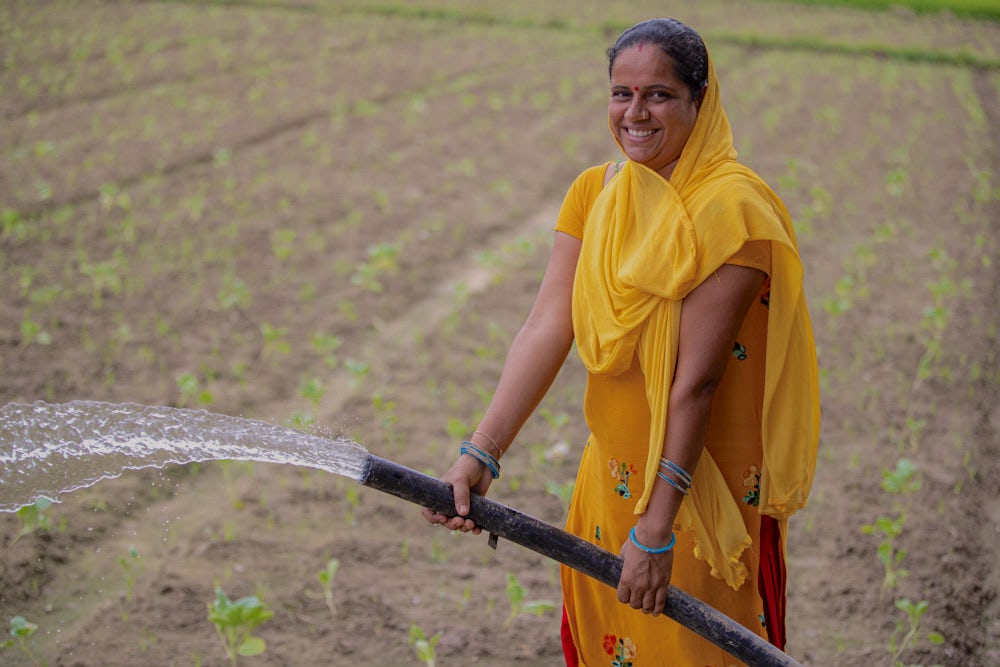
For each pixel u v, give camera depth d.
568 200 2.64
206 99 12.26
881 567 4.24
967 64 17.81
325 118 11.89
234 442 2.32
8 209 8.16
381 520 4.50
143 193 8.83
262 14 18.53
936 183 10.45
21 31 15.24
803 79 15.91
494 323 6.68
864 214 9.36
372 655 3.63
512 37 18.25
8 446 2.31
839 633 3.84
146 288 6.86
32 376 5.50
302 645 3.66
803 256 8.21
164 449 2.32
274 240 7.89
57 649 3.57
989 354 6.42
